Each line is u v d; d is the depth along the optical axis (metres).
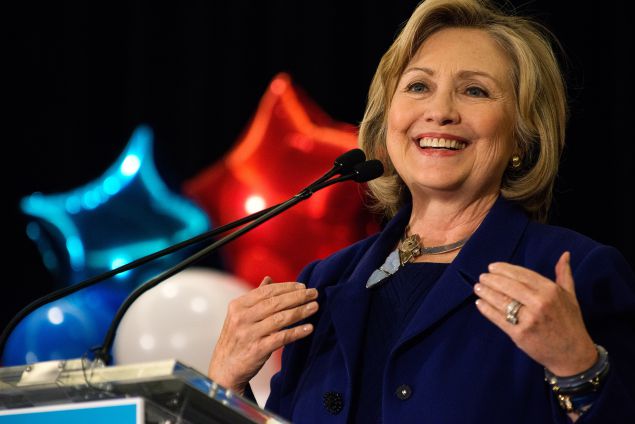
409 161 6.72
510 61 6.73
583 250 6.07
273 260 16.97
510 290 5.14
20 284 18.52
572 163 14.94
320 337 6.76
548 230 6.41
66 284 18.25
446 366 5.91
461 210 6.72
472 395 5.74
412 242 6.74
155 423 4.52
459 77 6.63
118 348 12.56
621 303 5.76
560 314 5.11
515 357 5.82
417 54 6.85
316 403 6.38
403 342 6.05
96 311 17.67
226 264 17.28
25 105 18.81
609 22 14.82
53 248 18.48
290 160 17.30
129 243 18.05
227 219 17.64
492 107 6.56
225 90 18.11
